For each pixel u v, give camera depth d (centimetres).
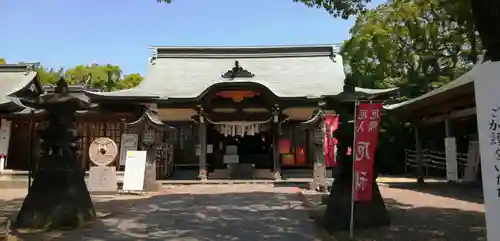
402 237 707
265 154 2534
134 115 2127
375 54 2247
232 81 2073
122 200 1323
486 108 419
